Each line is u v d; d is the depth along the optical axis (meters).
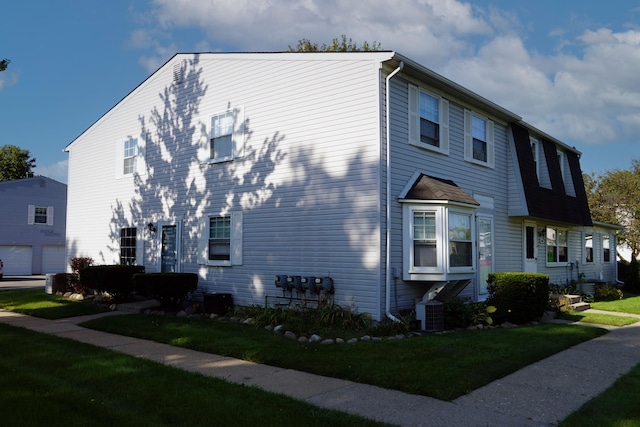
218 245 13.67
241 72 13.34
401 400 5.98
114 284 13.80
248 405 5.57
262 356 7.95
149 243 15.64
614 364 7.91
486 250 14.23
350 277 10.79
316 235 11.43
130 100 16.78
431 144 12.30
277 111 12.43
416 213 11.21
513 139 15.55
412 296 11.33
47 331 10.57
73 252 18.67
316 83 11.73
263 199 12.55
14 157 48.03
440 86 12.41
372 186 10.62
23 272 33.44
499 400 6.02
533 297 11.69
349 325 10.20
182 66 14.99
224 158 13.53
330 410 5.51
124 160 16.94
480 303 11.76
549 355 8.50
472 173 13.83
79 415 5.16
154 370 7.07
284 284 11.62
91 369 7.09
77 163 18.91
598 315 13.70
